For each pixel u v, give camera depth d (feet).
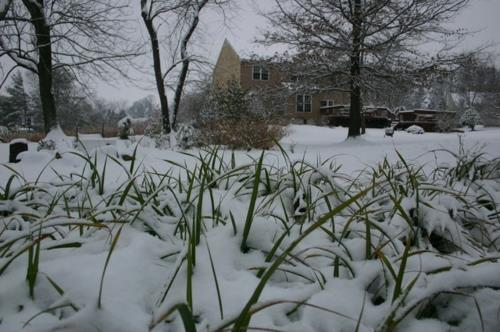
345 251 4.14
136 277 3.14
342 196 6.26
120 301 2.79
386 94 47.75
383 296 3.21
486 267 3.05
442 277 2.83
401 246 4.08
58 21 38.58
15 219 4.69
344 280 3.33
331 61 44.75
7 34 35.91
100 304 2.67
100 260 3.36
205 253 3.85
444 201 5.28
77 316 2.50
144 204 4.42
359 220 5.01
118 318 2.62
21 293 2.89
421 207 4.84
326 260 4.07
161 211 5.10
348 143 41.57
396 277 3.11
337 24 43.42
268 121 35.35
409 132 85.56
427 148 24.72
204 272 3.47
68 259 3.36
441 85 49.70
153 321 2.06
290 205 6.25
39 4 36.63
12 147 24.66
